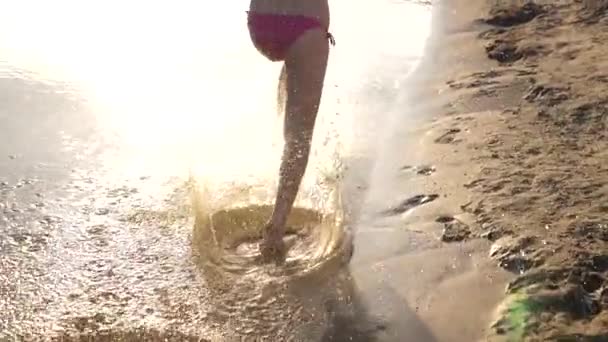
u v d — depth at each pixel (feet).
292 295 13.85
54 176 18.39
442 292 13.60
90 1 32.71
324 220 16.03
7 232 16.05
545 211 15.44
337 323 13.04
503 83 22.44
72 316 13.46
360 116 21.15
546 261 13.79
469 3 31.12
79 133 20.62
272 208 16.55
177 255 15.21
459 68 24.31
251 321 13.21
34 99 22.66
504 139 18.79
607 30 26.04
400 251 14.96
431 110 21.26
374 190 17.29
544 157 17.71
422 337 12.52
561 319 12.41
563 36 25.91
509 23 28.09
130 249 15.44
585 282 13.20
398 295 13.65
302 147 15.05
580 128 19.08
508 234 14.83
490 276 13.80
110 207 17.04
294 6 14.87
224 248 15.40
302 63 14.88
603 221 14.85
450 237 15.15
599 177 16.57
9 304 13.76
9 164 18.92
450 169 17.75
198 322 13.23
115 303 13.80
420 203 16.57
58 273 14.67
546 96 21.06
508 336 12.20
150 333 12.96
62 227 16.26
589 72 22.45
